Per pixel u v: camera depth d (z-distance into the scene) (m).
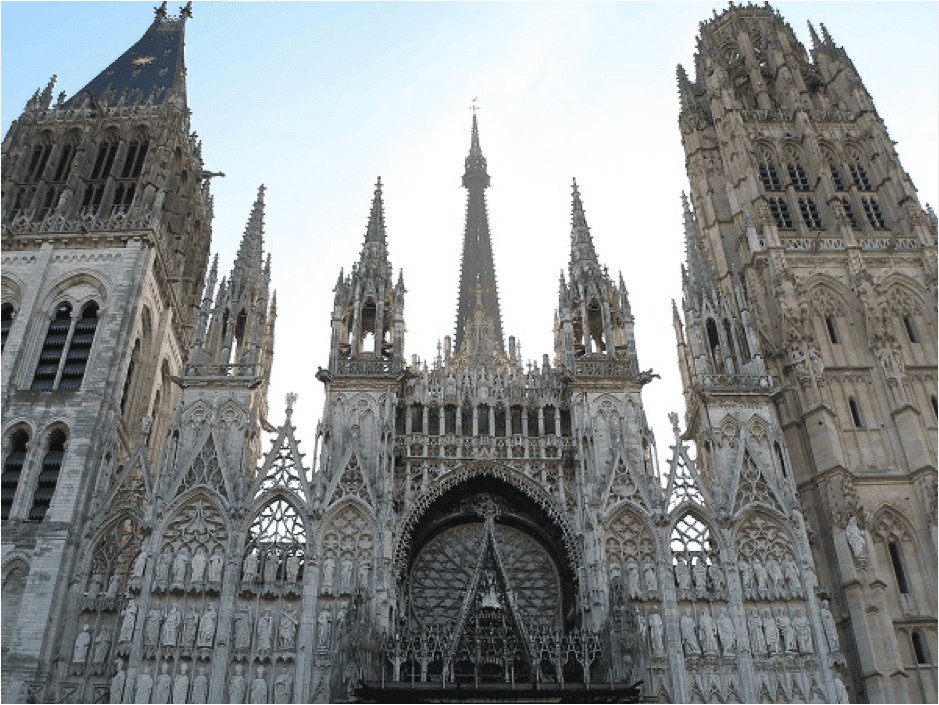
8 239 66.88
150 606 51.50
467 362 75.81
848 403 64.44
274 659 50.22
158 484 55.16
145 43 90.25
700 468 63.19
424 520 57.56
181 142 78.19
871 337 65.94
